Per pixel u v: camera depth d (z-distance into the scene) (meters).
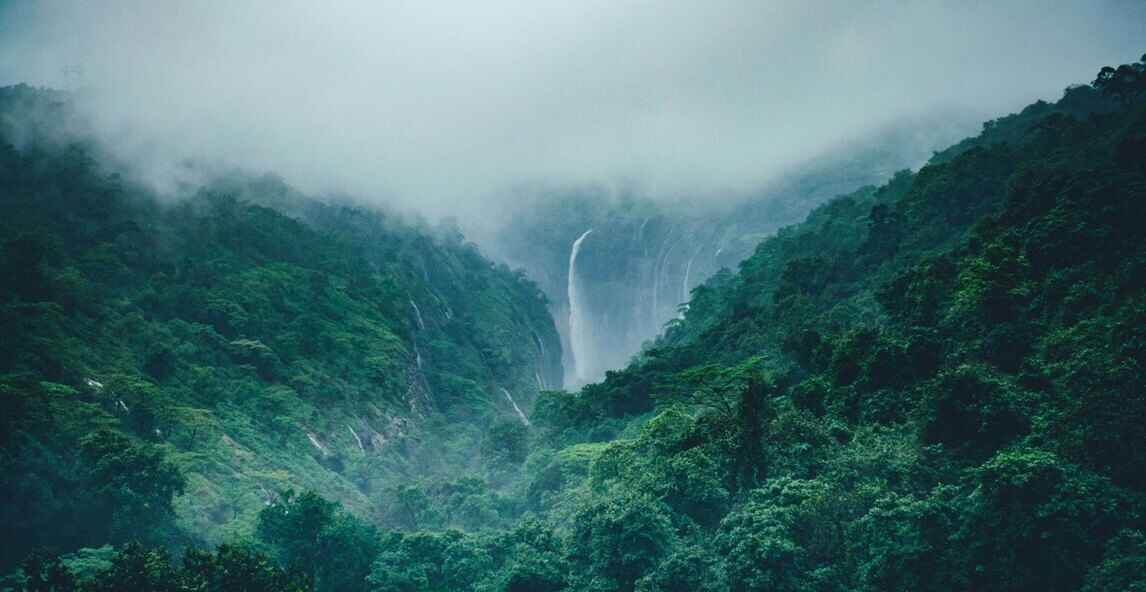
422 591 66.06
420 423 148.00
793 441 57.81
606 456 77.31
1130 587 34.59
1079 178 69.19
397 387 146.88
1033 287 61.81
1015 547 38.81
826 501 49.22
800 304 103.19
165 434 91.31
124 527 66.12
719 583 49.62
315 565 68.88
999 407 48.56
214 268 140.88
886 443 53.09
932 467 49.59
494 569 67.69
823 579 45.56
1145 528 38.31
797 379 83.38
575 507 75.38
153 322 115.56
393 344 154.25
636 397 117.00
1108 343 49.81
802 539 48.97
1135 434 41.56
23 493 63.62
